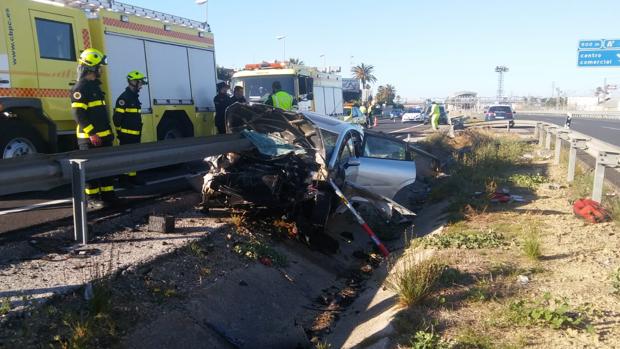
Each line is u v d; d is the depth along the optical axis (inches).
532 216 324.2
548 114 2871.6
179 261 206.4
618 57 1240.8
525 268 225.5
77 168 201.9
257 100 579.8
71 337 144.2
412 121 1892.2
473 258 242.7
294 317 214.7
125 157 224.1
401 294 194.5
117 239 219.1
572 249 251.0
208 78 517.3
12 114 311.0
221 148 274.1
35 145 329.1
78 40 362.0
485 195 378.9
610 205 322.3
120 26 398.9
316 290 245.1
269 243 256.8
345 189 307.7
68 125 365.7
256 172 275.0
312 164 283.1
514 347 156.0
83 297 165.2
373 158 348.2
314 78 668.1
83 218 206.7
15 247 197.6
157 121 440.1
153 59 435.5
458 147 761.0
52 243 207.8
